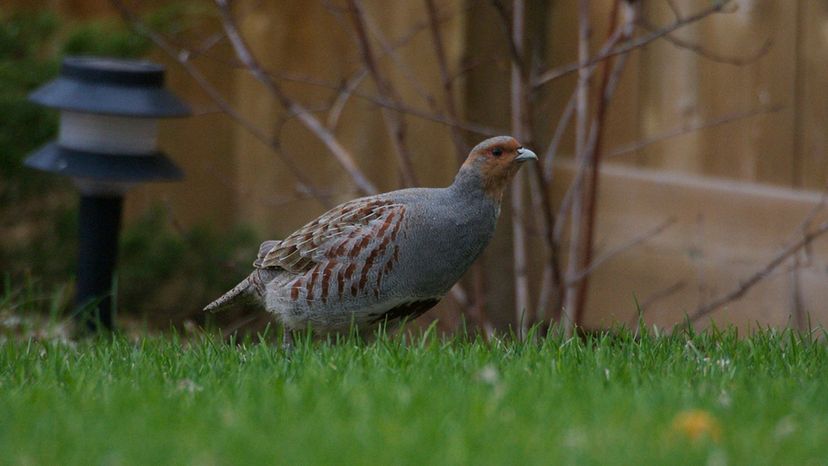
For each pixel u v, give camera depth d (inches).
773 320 501.0
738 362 325.4
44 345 376.8
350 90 483.2
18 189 587.8
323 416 256.2
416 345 355.9
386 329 365.7
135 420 255.0
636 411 260.2
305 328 366.0
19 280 589.0
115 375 321.4
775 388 285.0
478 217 361.1
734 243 514.9
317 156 628.1
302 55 627.8
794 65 494.0
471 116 563.2
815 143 489.4
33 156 450.6
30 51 593.9
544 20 569.6
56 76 581.3
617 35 464.4
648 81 542.6
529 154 359.9
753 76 507.5
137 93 439.5
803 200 490.9
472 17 559.2
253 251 621.3
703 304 480.4
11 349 353.7
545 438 240.2
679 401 272.1
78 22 636.1
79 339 438.0
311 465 226.5
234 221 665.0
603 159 561.6
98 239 459.8
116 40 597.0
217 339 401.7
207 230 622.8
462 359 323.0
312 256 356.5
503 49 563.2
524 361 316.2
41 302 528.4
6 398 283.3
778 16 497.7
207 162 668.7
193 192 673.0
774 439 239.9
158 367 324.2
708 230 522.9
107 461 227.6
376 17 585.9
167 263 605.3
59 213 598.2
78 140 445.7
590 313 569.9
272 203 564.1
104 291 462.6
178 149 674.2
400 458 228.2
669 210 535.2
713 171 523.8
